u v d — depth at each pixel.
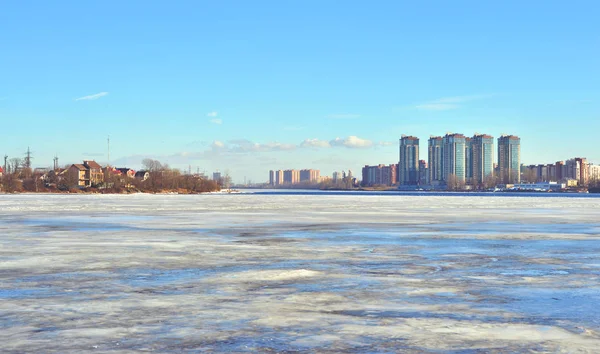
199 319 13.66
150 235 35.56
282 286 17.98
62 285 18.12
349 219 52.53
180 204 92.62
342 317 13.90
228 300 15.84
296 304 15.34
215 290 17.30
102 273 20.50
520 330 12.73
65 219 51.53
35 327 12.91
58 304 15.29
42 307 14.92
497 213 65.62
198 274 20.28
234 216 57.19
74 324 13.17
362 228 41.66
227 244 30.34
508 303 15.54
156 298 16.11
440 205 93.12
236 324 13.20
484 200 128.75
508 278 19.64
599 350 11.25
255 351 11.17
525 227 43.12
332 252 26.95
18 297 16.22
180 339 11.96
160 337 12.12
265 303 15.47
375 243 31.11
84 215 58.34
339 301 15.74
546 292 17.12
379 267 22.14
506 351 11.18
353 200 122.94
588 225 45.31
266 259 24.36
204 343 11.68
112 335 12.26
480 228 41.97
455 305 15.28
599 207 86.44
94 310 14.58
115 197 149.25
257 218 53.84
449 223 47.41
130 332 12.49
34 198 131.50
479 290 17.41
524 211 71.56
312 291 17.16
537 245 30.25
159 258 24.58
